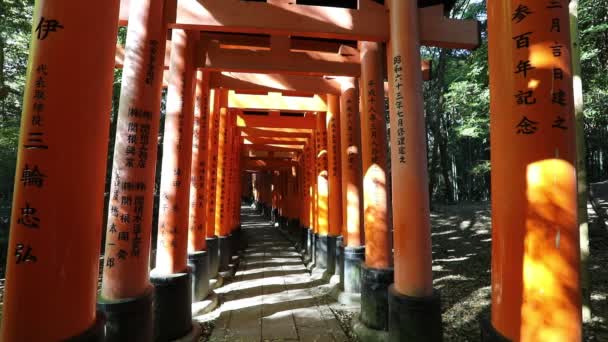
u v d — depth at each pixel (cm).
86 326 222
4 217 1283
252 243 1493
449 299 630
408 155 404
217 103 866
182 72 514
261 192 3153
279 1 440
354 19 448
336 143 877
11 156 1255
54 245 207
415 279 391
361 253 647
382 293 472
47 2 216
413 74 413
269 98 950
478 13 1298
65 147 212
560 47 212
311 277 870
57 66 213
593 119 958
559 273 198
